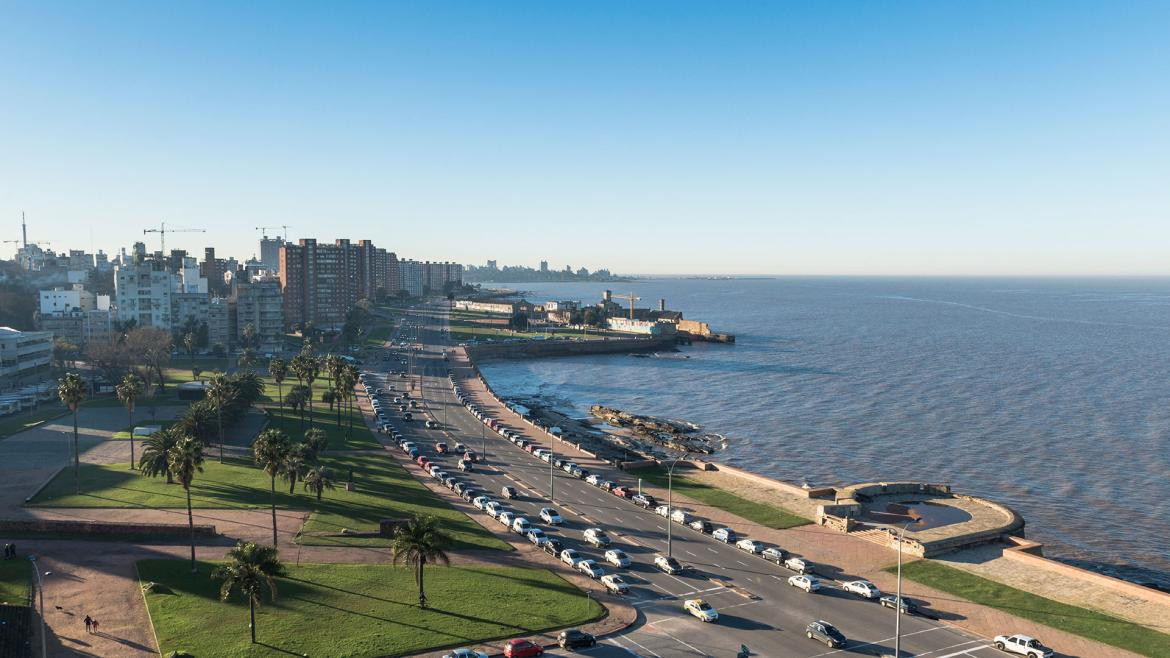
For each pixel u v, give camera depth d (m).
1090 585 85.00
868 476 159.62
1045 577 87.94
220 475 125.56
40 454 139.88
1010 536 101.00
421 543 75.00
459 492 124.00
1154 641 71.75
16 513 103.75
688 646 69.50
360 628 70.62
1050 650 67.75
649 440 193.50
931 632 73.62
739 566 91.81
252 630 67.50
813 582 83.69
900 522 108.94
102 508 106.62
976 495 145.75
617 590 82.44
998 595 82.75
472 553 93.75
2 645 63.53
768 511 114.88
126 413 179.88
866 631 73.56
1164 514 134.25
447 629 71.25
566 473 139.38
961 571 90.12
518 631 71.62
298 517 104.94
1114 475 158.00
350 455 146.00
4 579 80.06
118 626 70.31
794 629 73.75
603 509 116.19
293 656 64.75
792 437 195.38
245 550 68.00
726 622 75.12
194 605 74.75
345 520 104.31
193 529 86.81
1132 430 197.75
